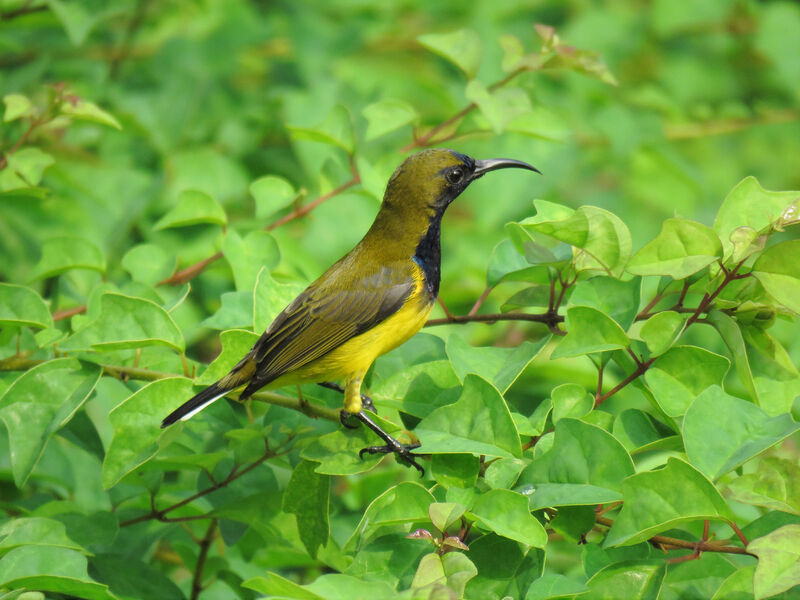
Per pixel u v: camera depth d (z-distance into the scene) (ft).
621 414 26.17
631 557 23.22
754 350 26.86
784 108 56.13
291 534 29.50
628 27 53.52
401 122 35.99
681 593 22.90
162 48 46.93
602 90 50.85
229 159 45.68
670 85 55.16
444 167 32.71
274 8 51.85
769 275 24.17
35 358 29.89
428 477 28.89
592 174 51.85
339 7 52.42
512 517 22.40
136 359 29.35
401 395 27.78
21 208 41.29
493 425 24.13
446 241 48.11
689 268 24.56
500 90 34.91
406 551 23.84
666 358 25.82
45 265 33.40
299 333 29.43
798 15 52.44
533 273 29.30
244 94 48.78
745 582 21.56
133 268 35.53
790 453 28.81
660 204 51.44
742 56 56.29
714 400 23.07
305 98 47.06
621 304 27.12
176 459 27.20
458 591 20.31
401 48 52.44
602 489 22.61
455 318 31.04
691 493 21.45
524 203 47.65
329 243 45.21
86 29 41.01
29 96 44.45
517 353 26.91
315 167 45.44
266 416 29.19
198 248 43.11
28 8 44.16
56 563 23.82
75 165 44.47
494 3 51.01
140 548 31.17
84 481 34.58
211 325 29.89
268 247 33.19
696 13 53.16
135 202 42.91
